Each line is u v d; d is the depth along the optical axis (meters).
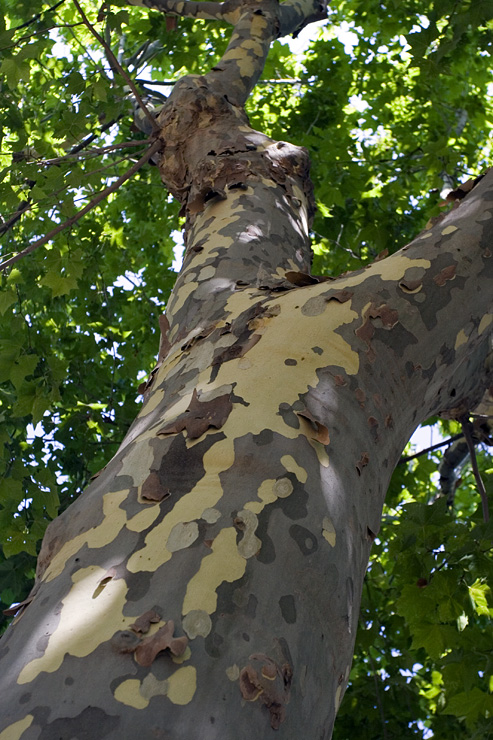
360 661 4.82
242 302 1.57
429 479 5.27
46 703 0.74
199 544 0.94
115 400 5.31
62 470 4.83
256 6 4.06
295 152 2.62
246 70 3.44
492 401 2.62
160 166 2.84
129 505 1.04
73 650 0.81
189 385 1.31
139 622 0.83
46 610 0.89
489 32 4.32
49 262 3.21
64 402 5.16
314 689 0.88
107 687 0.75
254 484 1.04
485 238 1.60
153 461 1.10
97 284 5.54
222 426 1.14
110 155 6.20
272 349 1.32
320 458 1.13
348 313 1.40
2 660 0.84
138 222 6.52
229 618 0.86
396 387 1.37
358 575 1.09
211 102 2.91
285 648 0.87
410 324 1.42
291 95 6.37
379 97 6.29
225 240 2.01
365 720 4.24
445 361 1.50
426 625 2.94
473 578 2.90
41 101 5.32
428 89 5.88
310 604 0.94
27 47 3.27
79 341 5.29
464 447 4.68
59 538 1.07
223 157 2.51
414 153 5.84
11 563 4.36
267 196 2.29
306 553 0.99
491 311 1.60
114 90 3.71
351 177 5.32
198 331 1.55
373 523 1.20
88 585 0.91
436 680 4.35
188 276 1.89
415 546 3.13
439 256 1.54
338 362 1.31
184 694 0.76
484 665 3.10
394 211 5.37
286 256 2.08
